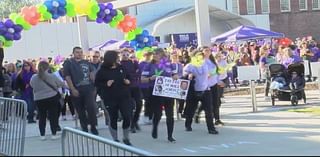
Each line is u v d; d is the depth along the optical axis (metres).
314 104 16.09
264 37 25.78
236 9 53.41
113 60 9.61
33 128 13.48
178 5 48.12
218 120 12.52
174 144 10.18
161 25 44.09
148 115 13.03
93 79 10.80
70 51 39.62
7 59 37.44
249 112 14.96
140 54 14.38
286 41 26.92
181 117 13.89
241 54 25.67
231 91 21.75
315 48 25.52
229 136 10.89
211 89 12.20
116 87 9.65
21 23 16.59
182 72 12.73
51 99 10.94
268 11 54.78
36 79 10.94
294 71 16.27
